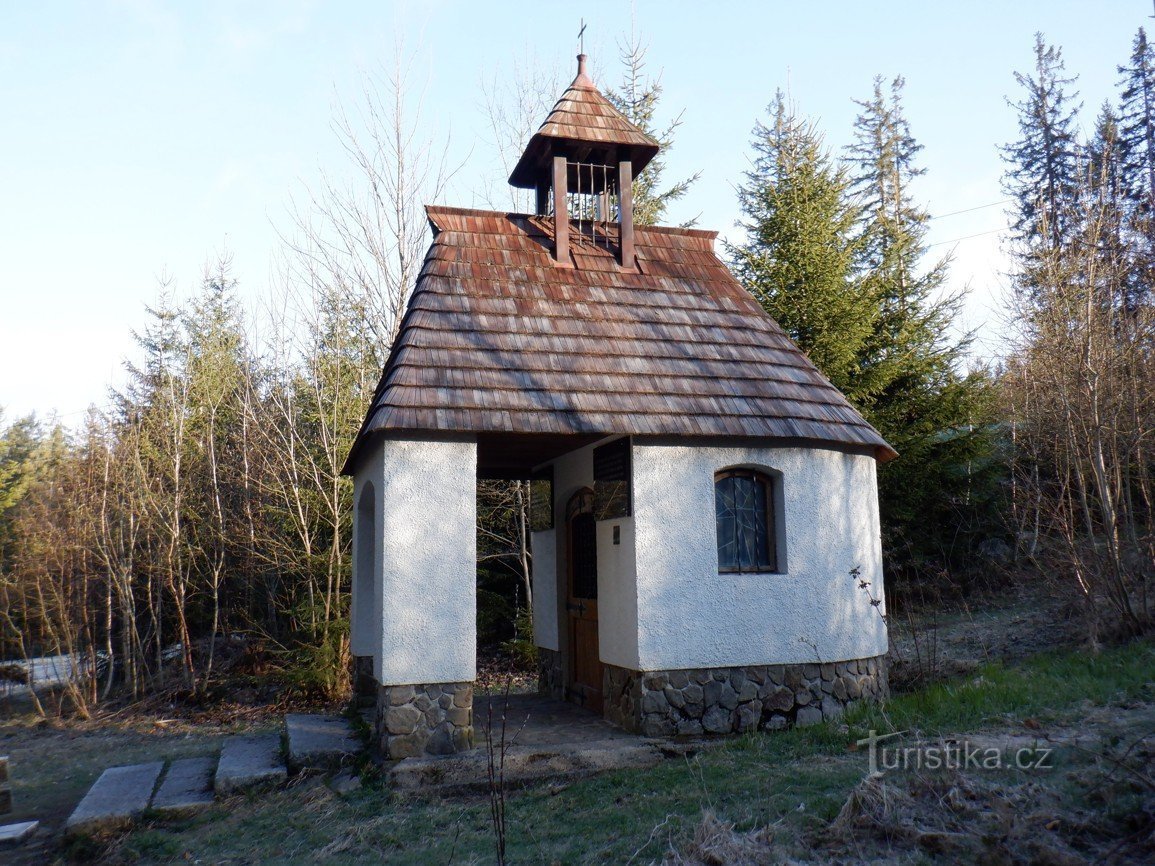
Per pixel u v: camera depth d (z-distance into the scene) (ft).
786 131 60.44
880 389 54.03
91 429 52.85
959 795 16.69
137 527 51.01
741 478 29.22
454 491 25.52
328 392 54.44
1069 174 75.36
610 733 27.09
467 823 20.25
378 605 26.25
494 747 24.54
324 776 25.43
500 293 30.32
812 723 27.17
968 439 54.49
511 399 26.55
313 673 44.29
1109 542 32.76
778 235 57.31
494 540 59.98
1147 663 26.73
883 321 57.67
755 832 16.56
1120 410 35.09
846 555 29.58
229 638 56.39
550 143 34.22
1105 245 39.55
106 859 21.09
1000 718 22.88
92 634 48.01
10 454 87.30
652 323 31.19
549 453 34.12
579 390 27.58
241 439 56.80
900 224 86.33
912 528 53.67
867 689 29.27
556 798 21.67
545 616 37.19
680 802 19.76
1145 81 77.10
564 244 32.76
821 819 16.85
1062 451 39.06
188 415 60.70
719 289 33.99
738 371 30.27
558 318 30.09
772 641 27.71
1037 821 15.25
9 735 40.91
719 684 27.02
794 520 28.73
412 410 25.25
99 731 41.24
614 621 28.48
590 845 17.66
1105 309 37.73
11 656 52.90
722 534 28.58
